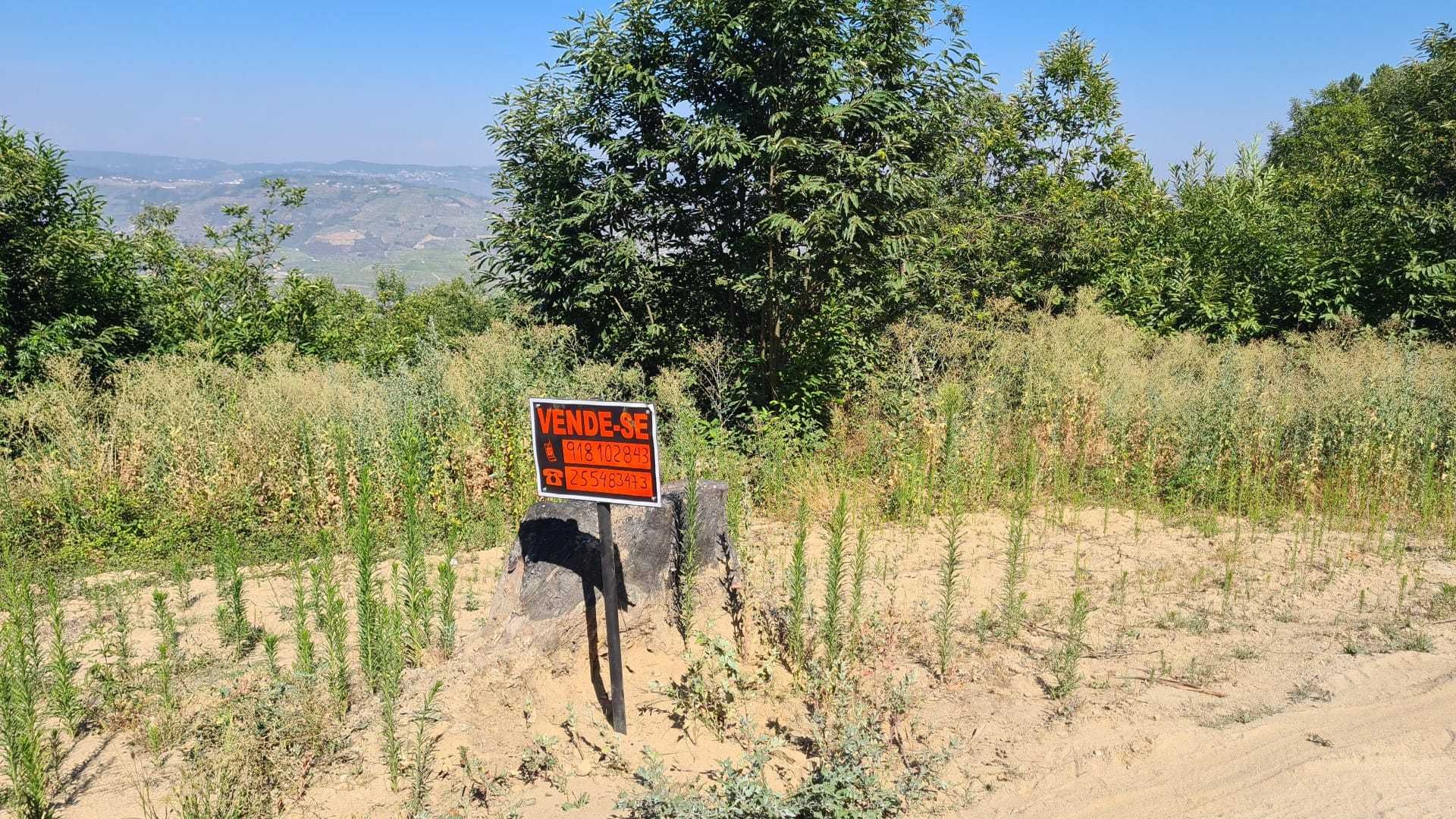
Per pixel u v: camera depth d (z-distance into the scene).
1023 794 4.09
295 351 14.94
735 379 11.38
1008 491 9.25
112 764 4.24
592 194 10.89
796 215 10.49
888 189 10.16
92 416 10.39
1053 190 15.34
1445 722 4.46
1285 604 6.22
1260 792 3.96
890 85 11.03
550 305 11.88
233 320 15.27
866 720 4.43
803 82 10.22
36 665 4.92
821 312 11.59
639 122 11.34
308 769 4.12
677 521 5.32
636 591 5.14
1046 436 9.95
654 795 3.67
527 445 9.30
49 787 4.04
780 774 4.19
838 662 4.80
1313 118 33.84
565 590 4.92
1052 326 12.12
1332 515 8.36
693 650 5.19
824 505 8.57
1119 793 4.05
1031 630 5.79
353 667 5.18
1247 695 4.91
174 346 13.59
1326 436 9.35
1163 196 16.91
